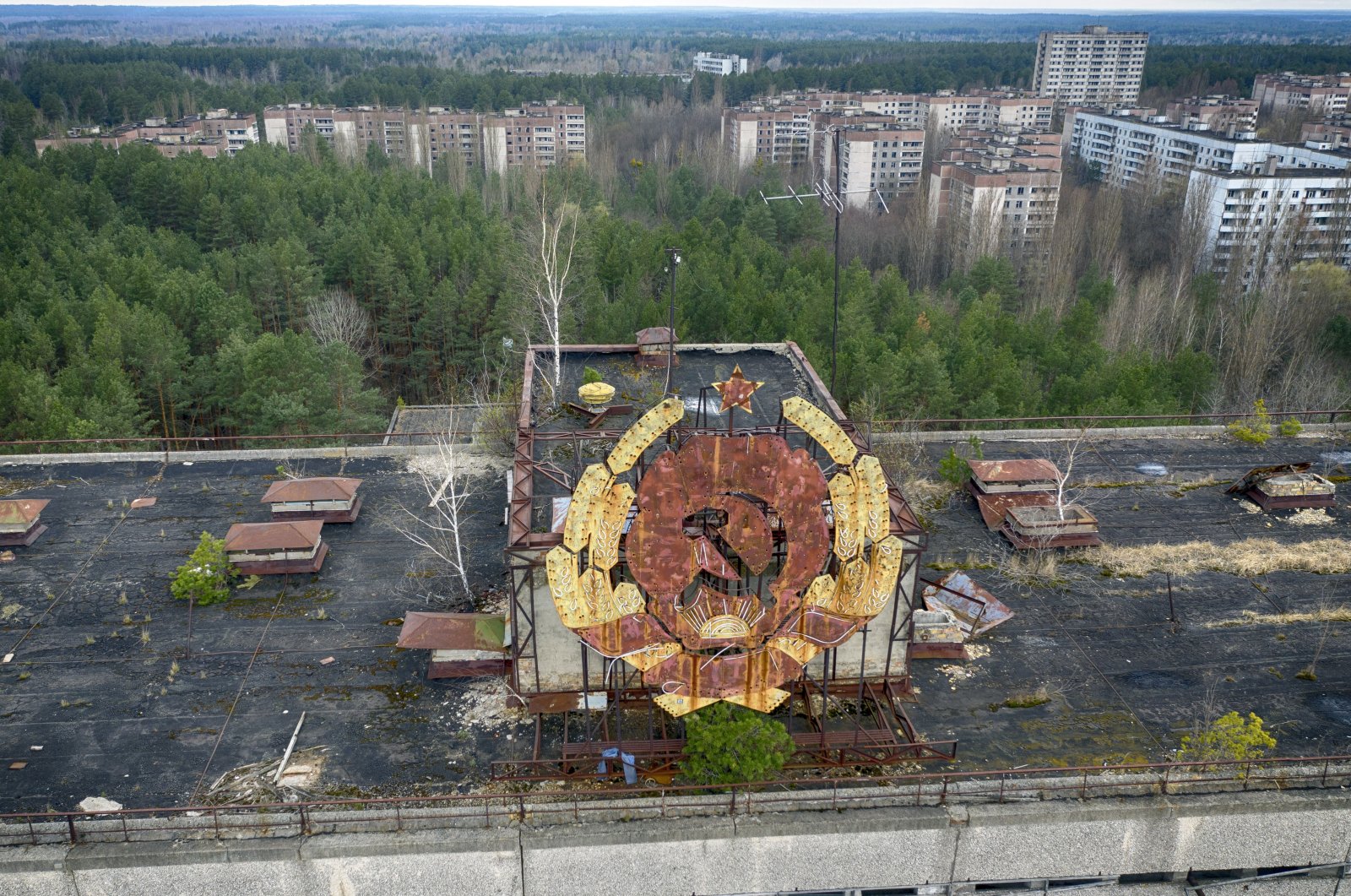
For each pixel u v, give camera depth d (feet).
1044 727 84.43
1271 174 375.66
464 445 132.16
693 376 123.54
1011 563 107.14
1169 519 117.08
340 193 336.70
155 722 83.76
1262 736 76.69
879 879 74.74
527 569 78.95
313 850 69.77
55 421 177.06
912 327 230.27
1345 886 78.43
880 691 87.81
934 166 426.92
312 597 100.48
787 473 71.00
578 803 73.41
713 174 451.12
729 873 73.26
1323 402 229.25
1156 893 77.25
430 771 78.79
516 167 459.32
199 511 116.78
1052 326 250.98
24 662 90.84
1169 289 306.35
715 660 74.33
